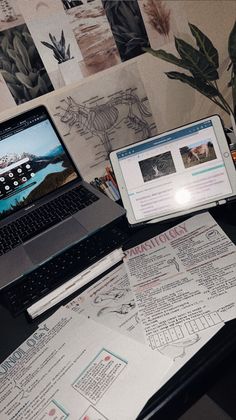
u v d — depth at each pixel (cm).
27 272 80
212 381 59
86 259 82
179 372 57
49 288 77
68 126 103
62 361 65
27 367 66
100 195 95
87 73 100
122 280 79
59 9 92
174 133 88
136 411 54
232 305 64
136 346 63
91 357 64
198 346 60
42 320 75
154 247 85
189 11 108
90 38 97
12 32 89
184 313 66
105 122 107
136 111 111
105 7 96
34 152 95
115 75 104
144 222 91
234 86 103
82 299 77
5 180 94
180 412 57
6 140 92
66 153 99
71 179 101
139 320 68
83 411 57
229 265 73
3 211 95
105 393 58
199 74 99
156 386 56
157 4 103
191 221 89
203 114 124
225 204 88
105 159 111
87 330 69
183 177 89
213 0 110
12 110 95
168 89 114
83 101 102
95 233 88
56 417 57
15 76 92
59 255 85
